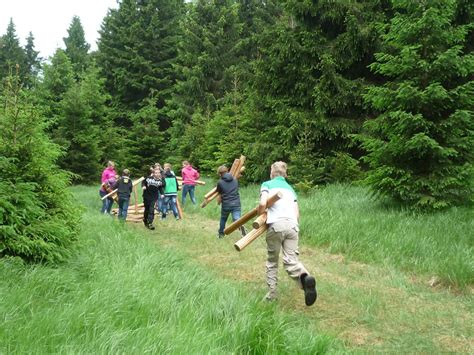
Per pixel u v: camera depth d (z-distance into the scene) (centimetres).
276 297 529
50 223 564
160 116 3484
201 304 439
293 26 1709
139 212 1365
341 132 1534
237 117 1930
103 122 3025
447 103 918
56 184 612
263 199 504
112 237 780
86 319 368
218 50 3125
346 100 1493
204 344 340
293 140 1553
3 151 574
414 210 900
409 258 682
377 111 1558
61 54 3031
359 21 1488
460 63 894
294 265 497
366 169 1548
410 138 920
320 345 377
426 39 925
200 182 1507
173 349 326
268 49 1669
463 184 891
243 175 1750
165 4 3669
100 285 461
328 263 709
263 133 1702
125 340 337
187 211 1406
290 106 1656
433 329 451
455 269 587
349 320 475
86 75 3036
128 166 2912
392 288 580
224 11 3144
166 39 3578
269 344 360
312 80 1545
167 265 614
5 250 521
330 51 1522
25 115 588
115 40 3619
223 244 865
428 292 562
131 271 521
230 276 646
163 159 2938
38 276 465
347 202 1089
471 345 413
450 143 920
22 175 575
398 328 454
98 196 1845
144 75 3484
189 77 3072
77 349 321
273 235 506
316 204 1093
